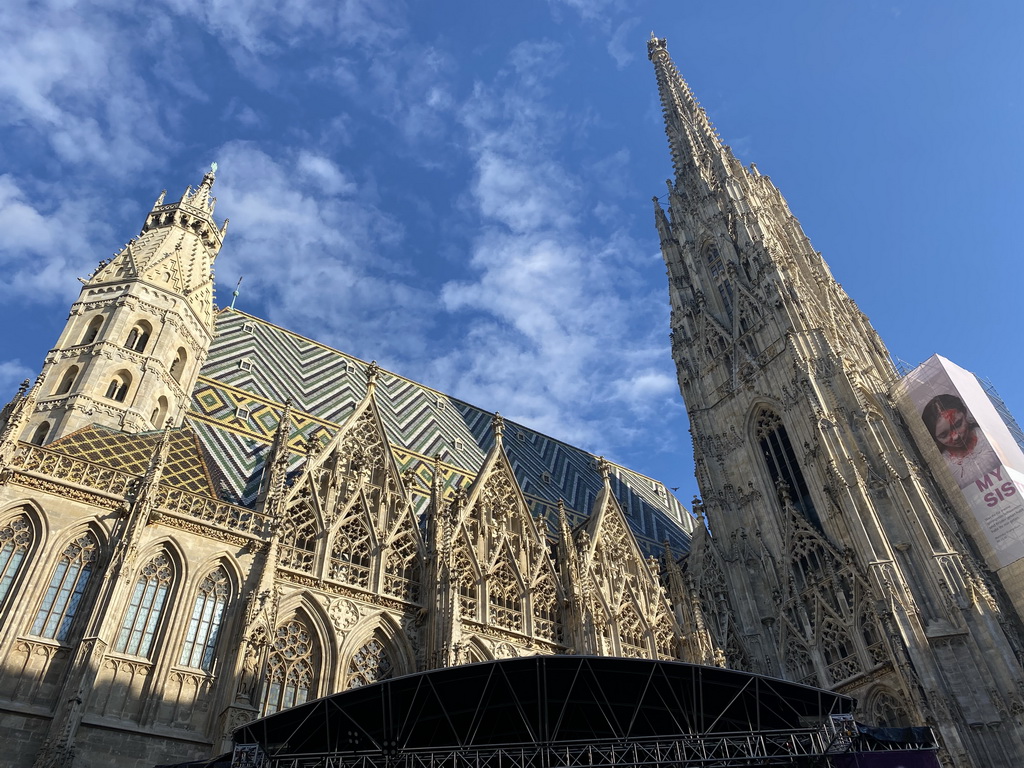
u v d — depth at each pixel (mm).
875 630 60938
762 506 77125
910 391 76500
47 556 40281
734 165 108875
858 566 63688
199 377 66375
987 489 67125
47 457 43625
